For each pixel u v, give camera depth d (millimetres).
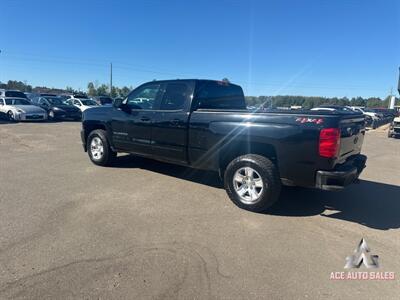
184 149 5266
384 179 6738
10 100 19359
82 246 3355
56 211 4273
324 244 3568
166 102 5512
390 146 13438
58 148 9312
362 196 5359
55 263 3020
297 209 4629
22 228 3742
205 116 4922
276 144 4195
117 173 6344
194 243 3504
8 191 5090
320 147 3891
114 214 4238
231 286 2752
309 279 2893
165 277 2854
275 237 3705
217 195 5133
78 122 19641
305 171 4051
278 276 2924
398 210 4688
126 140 6234
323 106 24188
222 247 3432
